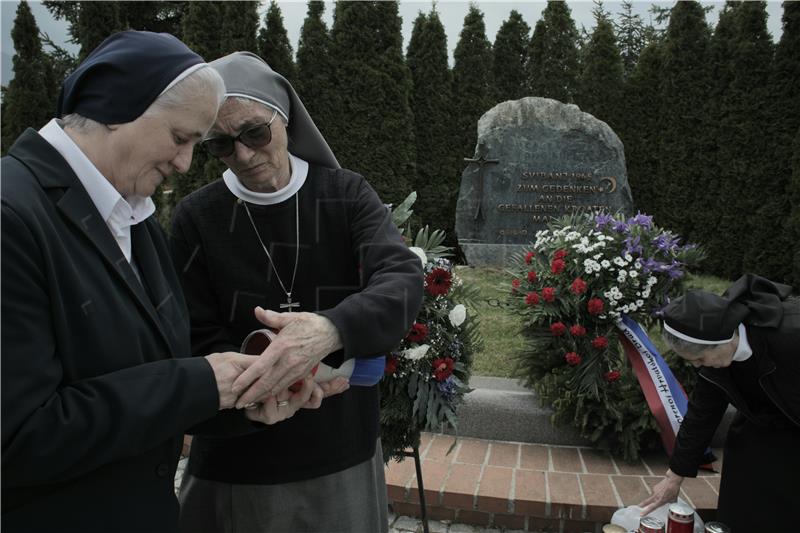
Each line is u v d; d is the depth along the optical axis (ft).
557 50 35.45
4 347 2.91
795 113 25.75
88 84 3.51
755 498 7.43
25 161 3.34
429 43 32.83
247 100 4.77
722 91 27.71
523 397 11.50
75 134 3.55
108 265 3.54
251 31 29.14
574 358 10.64
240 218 5.37
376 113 30.76
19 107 29.45
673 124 29.07
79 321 3.30
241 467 5.18
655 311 11.21
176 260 5.42
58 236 3.27
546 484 9.75
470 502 9.51
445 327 7.63
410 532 9.43
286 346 3.85
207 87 3.62
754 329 6.81
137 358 3.59
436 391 7.46
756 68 26.40
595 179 27.09
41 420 2.98
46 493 3.37
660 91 30.04
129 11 43.19
